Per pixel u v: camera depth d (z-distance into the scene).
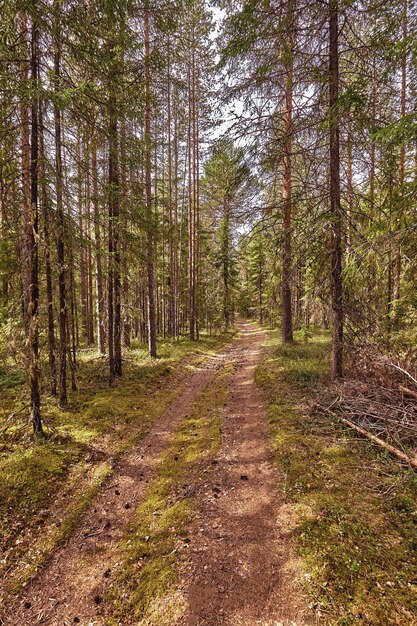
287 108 11.84
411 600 3.03
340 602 3.12
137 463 6.76
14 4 5.24
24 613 3.68
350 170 12.53
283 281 10.06
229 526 4.49
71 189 9.17
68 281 9.98
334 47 7.66
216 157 10.66
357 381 7.78
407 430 5.75
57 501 5.55
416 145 7.06
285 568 3.64
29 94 5.27
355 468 5.21
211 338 26.42
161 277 24.38
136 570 4.07
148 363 14.91
